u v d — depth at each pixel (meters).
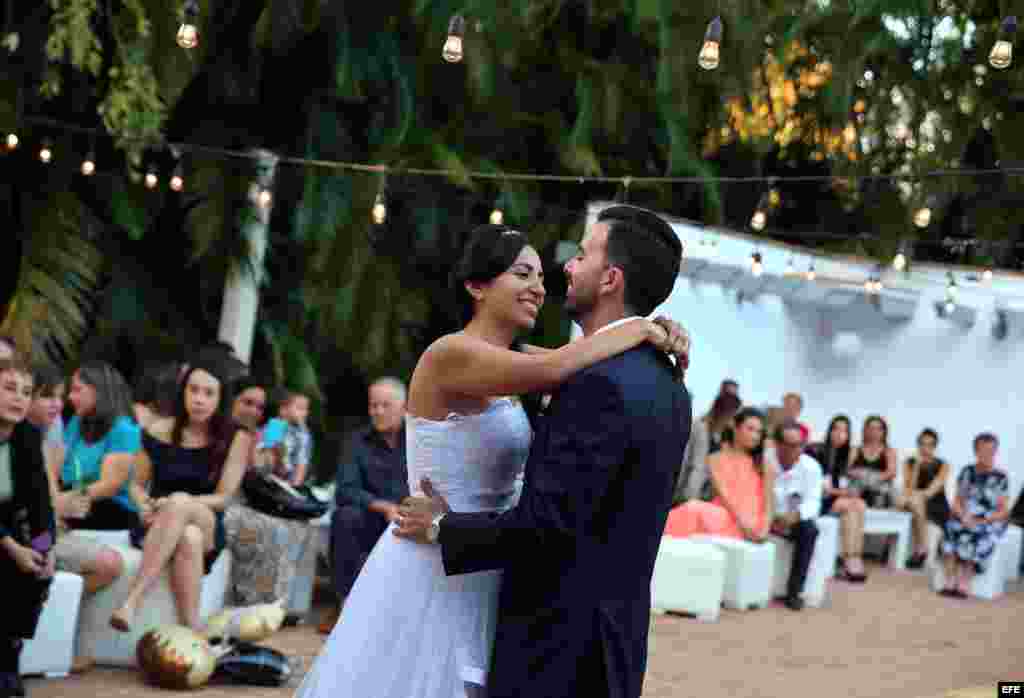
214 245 10.87
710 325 13.43
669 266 3.21
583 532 3.01
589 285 3.21
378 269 11.76
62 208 10.49
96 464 6.89
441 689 3.31
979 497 11.74
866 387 15.26
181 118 11.42
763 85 12.20
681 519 9.98
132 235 10.88
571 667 3.00
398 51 11.91
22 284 10.07
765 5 11.77
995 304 13.97
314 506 7.18
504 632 3.11
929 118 11.62
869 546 14.19
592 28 13.01
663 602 9.17
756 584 9.75
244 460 6.84
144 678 6.12
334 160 11.81
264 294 11.95
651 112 12.98
